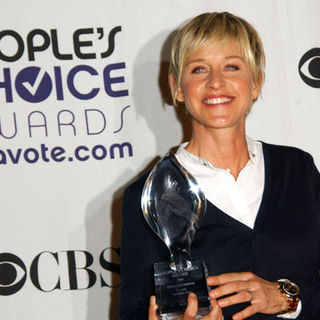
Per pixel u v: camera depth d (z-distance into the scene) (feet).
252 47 6.42
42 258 9.32
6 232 9.27
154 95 9.18
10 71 9.14
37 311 9.38
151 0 9.09
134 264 6.31
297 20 9.10
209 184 6.47
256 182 6.55
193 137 6.75
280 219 6.34
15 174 9.24
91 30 9.12
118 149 9.25
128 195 6.53
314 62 9.12
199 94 6.31
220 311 5.60
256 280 5.86
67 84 9.17
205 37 6.23
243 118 6.57
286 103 9.18
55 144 9.22
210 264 6.17
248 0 9.09
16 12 9.10
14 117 9.20
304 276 6.42
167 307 5.66
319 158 9.19
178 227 6.24
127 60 9.14
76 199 9.28
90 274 9.37
